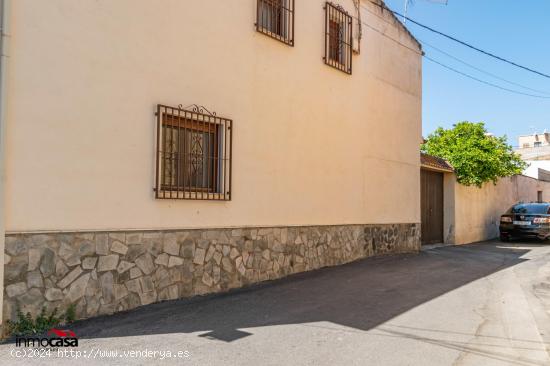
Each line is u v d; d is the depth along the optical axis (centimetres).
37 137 531
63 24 556
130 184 623
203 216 721
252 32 817
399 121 1282
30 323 520
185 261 691
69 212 558
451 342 523
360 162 1110
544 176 2777
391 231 1228
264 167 838
